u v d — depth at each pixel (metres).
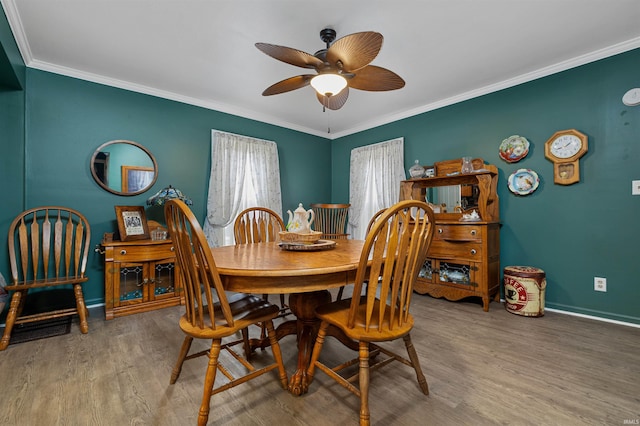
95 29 2.10
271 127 4.16
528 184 2.79
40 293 2.53
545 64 2.63
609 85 2.38
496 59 2.54
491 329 2.23
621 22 2.05
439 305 2.83
